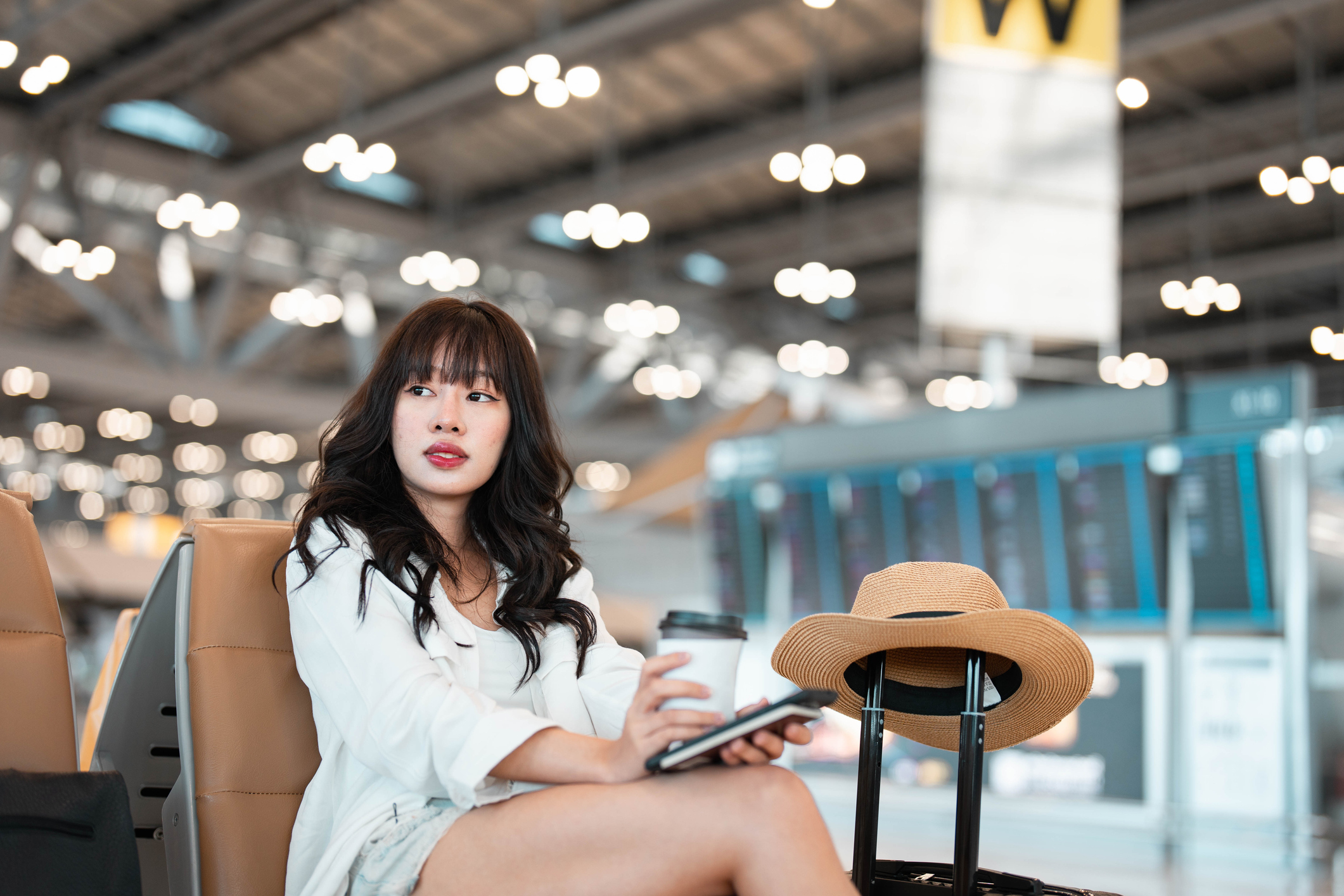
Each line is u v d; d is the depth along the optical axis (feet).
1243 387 17.25
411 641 4.95
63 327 49.85
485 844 4.56
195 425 68.18
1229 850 16.38
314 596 5.07
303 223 38.47
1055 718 5.76
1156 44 26.12
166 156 35.96
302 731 5.53
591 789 4.46
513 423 5.87
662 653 4.42
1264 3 24.85
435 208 41.19
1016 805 18.20
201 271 45.14
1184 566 17.58
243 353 41.98
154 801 5.75
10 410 63.93
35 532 5.31
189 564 5.57
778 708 4.07
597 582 32.60
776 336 48.62
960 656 5.97
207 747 5.35
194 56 31.14
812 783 19.97
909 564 5.85
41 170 34.78
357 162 22.56
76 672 34.60
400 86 32.96
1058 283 19.13
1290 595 16.63
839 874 4.21
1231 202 38.50
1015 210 19.15
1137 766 17.33
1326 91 30.53
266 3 28.50
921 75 30.30
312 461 74.69
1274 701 16.51
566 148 36.68
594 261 45.52
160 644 5.70
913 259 44.32
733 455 23.00
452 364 5.62
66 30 30.83
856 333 50.42
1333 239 40.55
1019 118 19.19
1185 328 49.96
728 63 31.14
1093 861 15.40
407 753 4.69
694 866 4.28
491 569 5.71
